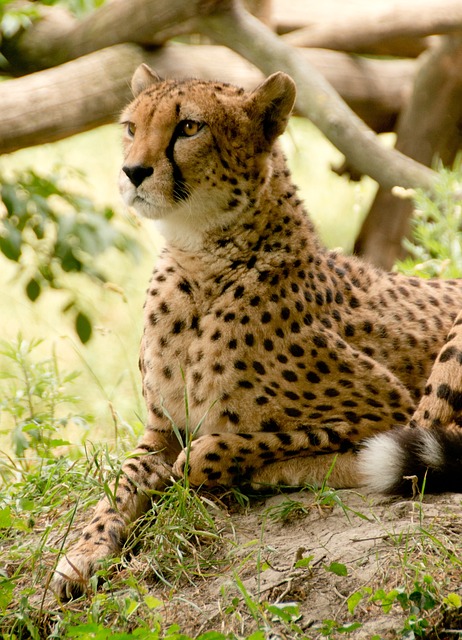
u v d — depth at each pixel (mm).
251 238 7551
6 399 9852
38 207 12180
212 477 7234
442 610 5750
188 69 12805
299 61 11930
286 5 15250
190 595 6371
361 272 8523
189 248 7594
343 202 19172
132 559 6746
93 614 6098
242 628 5922
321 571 6281
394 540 6363
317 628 5859
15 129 11875
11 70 13531
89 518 7418
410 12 14375
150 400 7773
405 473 6988
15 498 7734
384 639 5680
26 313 15883
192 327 7566
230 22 12047
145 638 5617
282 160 7996
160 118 7594
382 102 14906
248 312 7414
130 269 17062
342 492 7211
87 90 12211
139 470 7484
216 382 7391
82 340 12469
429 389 7586
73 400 9562
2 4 12664
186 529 6867
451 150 14828
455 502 6887
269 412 7422
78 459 8078
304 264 7719
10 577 6816
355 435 7445
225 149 7602
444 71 14445
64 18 13414
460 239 10523
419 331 8367
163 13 12125
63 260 12172
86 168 20781
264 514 6914
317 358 7512
